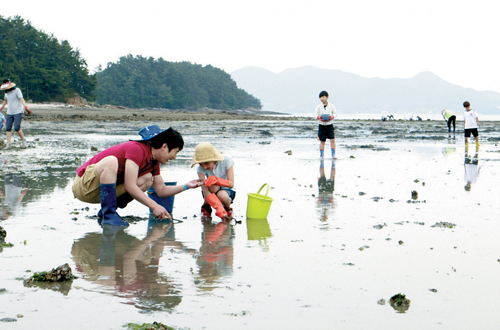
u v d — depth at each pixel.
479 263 3.46
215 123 35.66
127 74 191.12
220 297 2.74
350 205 5.84
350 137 20.89
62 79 118.12
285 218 5.11
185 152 12.51
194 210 5.62
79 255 3.59
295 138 19.66
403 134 23.38
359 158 11.79
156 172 5.23
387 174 8.82
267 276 3.14
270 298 2.73
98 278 3.05
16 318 2.40
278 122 41.31
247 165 10.01
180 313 2.49
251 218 5.13
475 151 14.12
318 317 2.48
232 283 2.98
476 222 4.88
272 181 7.81
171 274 3.16
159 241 4.09
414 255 3.66
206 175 5.62
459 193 6.75
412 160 11.39
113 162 4.77
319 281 3.04
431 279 3.10
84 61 131.12
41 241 3.98
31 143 14.46
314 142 17.39
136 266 3.33
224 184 5.26
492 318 2.50
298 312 2.54
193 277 3.10
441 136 21.86
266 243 4.04
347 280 3.07
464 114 15.01
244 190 6.92
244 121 42.88
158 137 4.97
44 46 116.88
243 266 3.36
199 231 4.52
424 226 4.70
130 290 2.83
